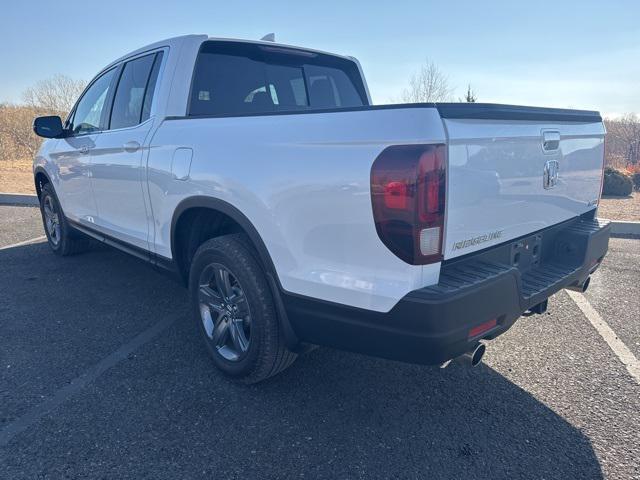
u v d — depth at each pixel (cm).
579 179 314
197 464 230
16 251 597
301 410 273
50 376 305
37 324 381
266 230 250
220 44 351
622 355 337
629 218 783
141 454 236
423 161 196
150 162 331
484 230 234
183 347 345
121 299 435
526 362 328
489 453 240
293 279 242
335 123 221
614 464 232
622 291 462
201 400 281
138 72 380
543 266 299
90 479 220
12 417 263
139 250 372
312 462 232
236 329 291
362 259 216
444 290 204
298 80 404
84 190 444
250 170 255
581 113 306
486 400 284
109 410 271
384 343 217
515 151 245
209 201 281
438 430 257
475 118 215
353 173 212
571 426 261
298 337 257
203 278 306
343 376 309
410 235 200
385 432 254
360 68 455
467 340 213
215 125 287
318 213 227
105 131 409
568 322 392
